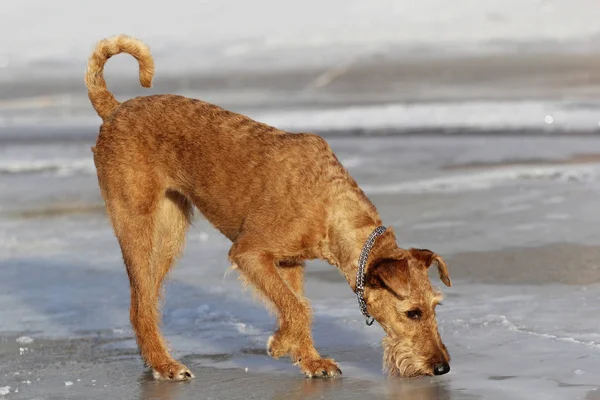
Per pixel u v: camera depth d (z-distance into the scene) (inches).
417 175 714.2
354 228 314.5
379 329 361.7
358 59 1672.0
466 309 375.6
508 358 311.3
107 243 543.8
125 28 2084.2
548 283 410.3
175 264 370.3
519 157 780.0
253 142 334.3
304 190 318.7
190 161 341.4
